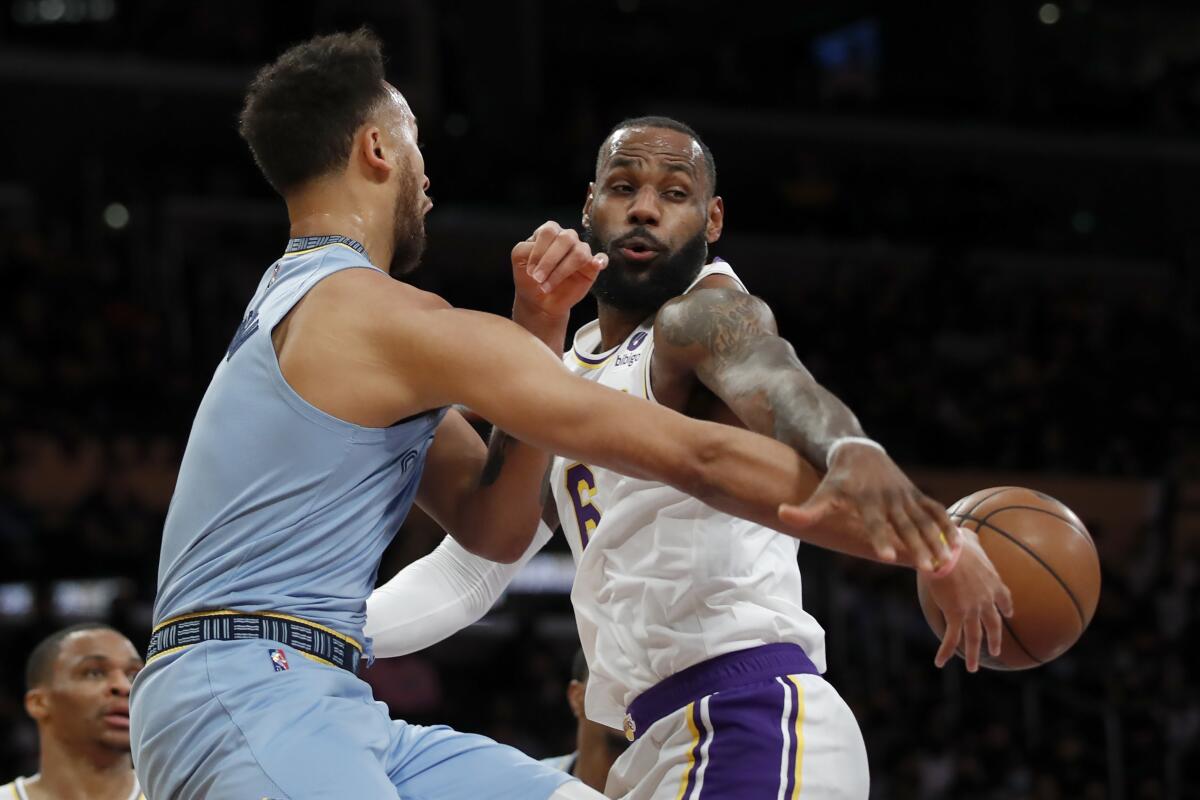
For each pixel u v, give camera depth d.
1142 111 20.36
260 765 2.29
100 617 9.88
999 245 18.36
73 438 11.73
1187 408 16.05
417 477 2.69
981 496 2.81
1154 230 19.83
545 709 10.30
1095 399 15.68
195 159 16.55
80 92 16.53
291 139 2.69
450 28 18.97
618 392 2.40
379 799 2.31
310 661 2.44
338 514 2.49
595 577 2.84
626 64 21.30
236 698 2.35
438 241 16.41
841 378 15.22
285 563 2.46
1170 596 12.92
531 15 19.47
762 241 17.41
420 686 10.23
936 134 19.39
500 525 2.92
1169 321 17.30
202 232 15.59
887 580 11.45
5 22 17.42
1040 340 16.67
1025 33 21.11
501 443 2.90
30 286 13.51
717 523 2.72
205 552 2.47
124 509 11.08
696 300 2.61
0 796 4.40
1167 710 11.30
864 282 17.06
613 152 2.94
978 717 10.73
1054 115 19.95
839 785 2.65
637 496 2.75
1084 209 19.89
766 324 2.57
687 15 21.91
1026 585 2.64
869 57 22.08
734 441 2.31
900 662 11.02
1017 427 14.74
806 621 2.78
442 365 2.44
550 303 2.67
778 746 2.63
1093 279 18.34
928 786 10.10
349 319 2.50
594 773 4.02
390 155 2.74
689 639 2.70
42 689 4.42
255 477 2.47
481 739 2.67
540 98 19.84
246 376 2.54
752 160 18.94
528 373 2.40
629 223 2.88
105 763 4.43
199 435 2.56
